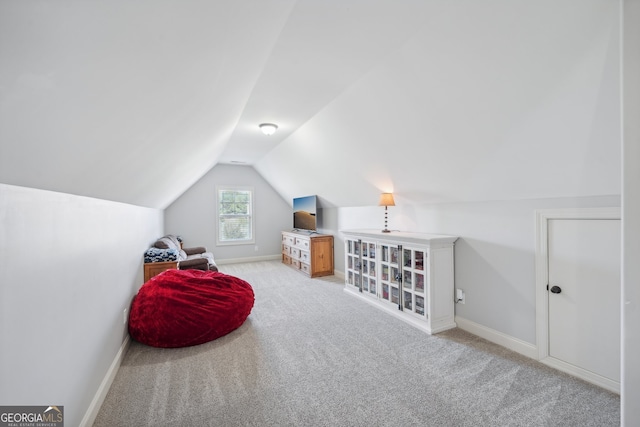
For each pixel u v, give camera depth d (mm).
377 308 3332
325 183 4512
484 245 2574
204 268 3723
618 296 1798
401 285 2992
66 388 1277
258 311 3246
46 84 656
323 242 5020
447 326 2742
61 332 1239
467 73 1746
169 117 1489
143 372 2033
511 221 2357
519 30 1429
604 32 1270
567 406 1655
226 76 1576
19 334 960
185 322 2387
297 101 2703
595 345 1891
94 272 1650
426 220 3252
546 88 1571
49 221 1158
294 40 1753
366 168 3406
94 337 1627
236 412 1628
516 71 1589
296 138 3846
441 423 1531
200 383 1901
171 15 780
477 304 2627
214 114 2109
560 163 1863
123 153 1426
